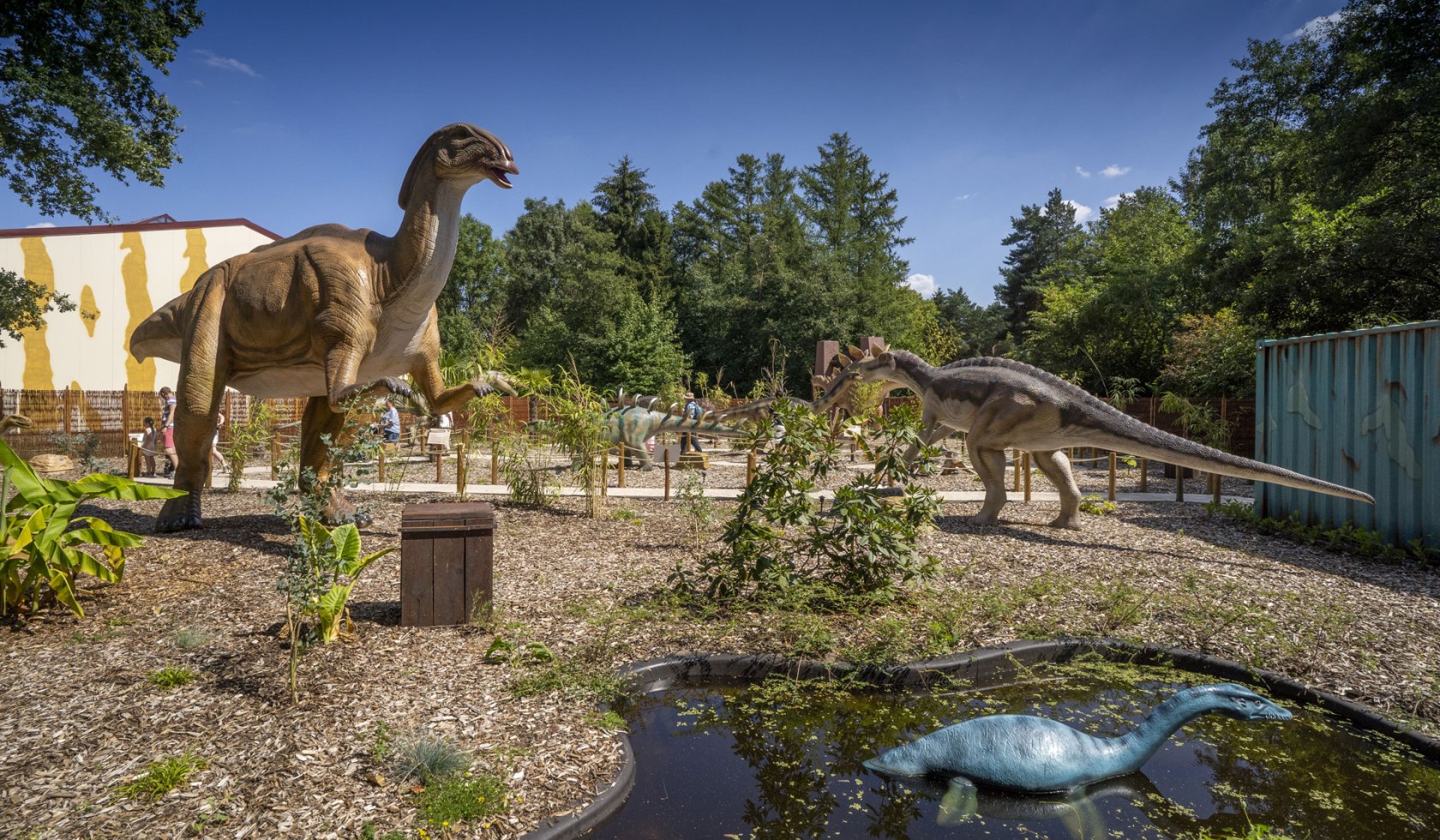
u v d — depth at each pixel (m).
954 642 4.63
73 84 12.57
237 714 3.44
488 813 2.74
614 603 5.32
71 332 21.61
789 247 43.44
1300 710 3.98
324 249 6.98
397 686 3.80
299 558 3.89
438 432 15.88
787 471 5.30
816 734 3.78
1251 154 25.14
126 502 9.48
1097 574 6.25
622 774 3.10
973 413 8.73
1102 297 28.34
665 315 40.06
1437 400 6.88
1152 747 3.34
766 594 5.16
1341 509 7.91
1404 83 16.94
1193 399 19.59
